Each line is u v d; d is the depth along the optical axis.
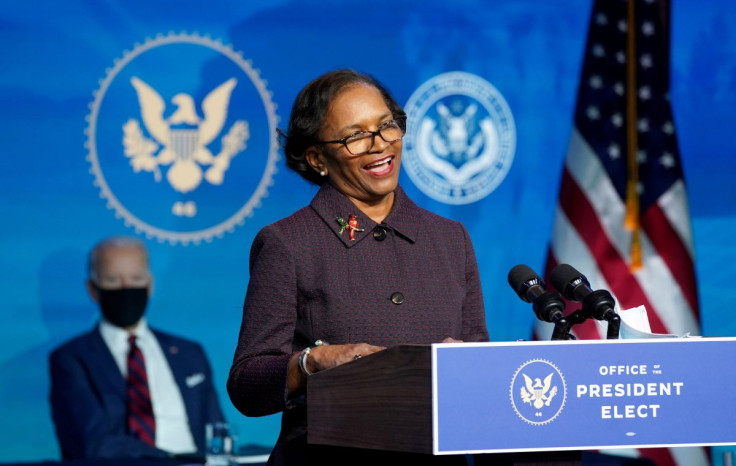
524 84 14.53
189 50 13.68
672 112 14.91
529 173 14.48
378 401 4.68
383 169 6.04
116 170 13.45
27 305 13.15
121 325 13.39
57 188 13.27
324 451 5.68
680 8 15.01
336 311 5.82
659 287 14.64
